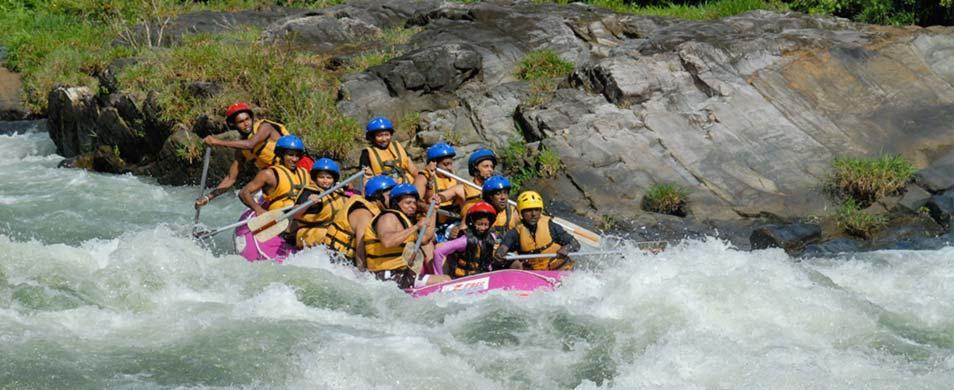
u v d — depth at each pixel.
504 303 20.06
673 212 28.66
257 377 16.80
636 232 27.36
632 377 17.03
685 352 17.70
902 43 34.81
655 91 33.22
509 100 34.50
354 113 34.78
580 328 18.95
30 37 49.94
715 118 31.97
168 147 34.34
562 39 39.53
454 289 21.05
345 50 42.50
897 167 28.48
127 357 17.38
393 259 21.83
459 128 33.72
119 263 21.16
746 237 27.00
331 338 18.31
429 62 36.03
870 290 21.64
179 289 20.78
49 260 21.33
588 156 30.73
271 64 36.28
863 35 35.41
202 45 39.88
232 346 17.89
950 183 28.20
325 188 24.80
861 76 33.44
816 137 31.25
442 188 24.98
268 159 27.02
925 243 25.67
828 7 44.16
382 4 50.00
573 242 22.39
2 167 37.47
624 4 50.88
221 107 34.44
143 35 47.28
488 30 40.62
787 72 33.50
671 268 21.17
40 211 30.58
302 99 34.69
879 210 27.92
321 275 21.55
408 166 26.77
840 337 18.64
